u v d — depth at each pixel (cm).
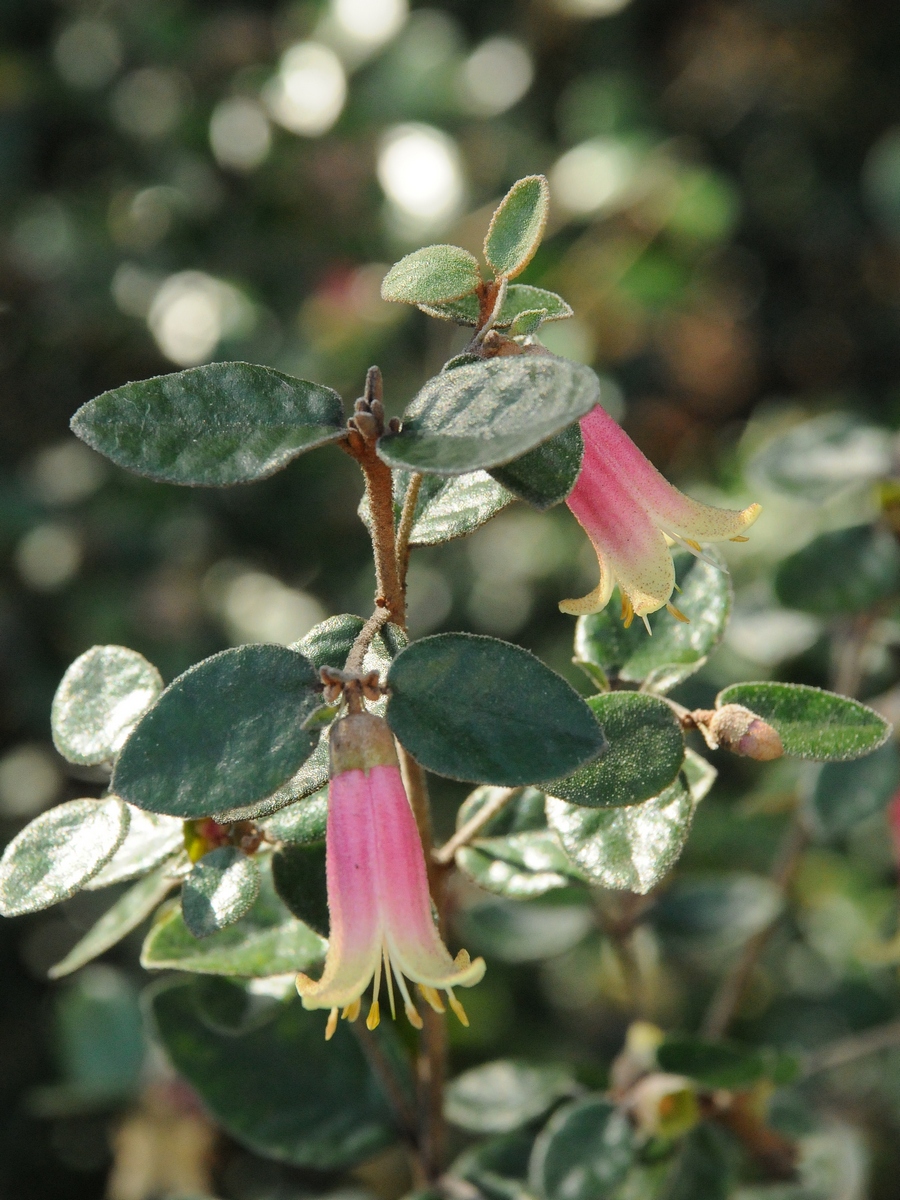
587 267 77
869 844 65
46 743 71
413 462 30
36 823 33
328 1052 41
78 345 76
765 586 51
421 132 77
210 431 31
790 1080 41
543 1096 43
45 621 73
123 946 68
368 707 32
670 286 78
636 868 33
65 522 73
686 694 52
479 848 37
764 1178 46
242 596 73
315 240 77
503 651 31
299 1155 40
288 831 33
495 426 30
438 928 33
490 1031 63
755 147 92
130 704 35
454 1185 40
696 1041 39
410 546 34
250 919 36
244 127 77
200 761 31
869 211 92
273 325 75
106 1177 67
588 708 31
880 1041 50
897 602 46
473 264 32
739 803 53
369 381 31
